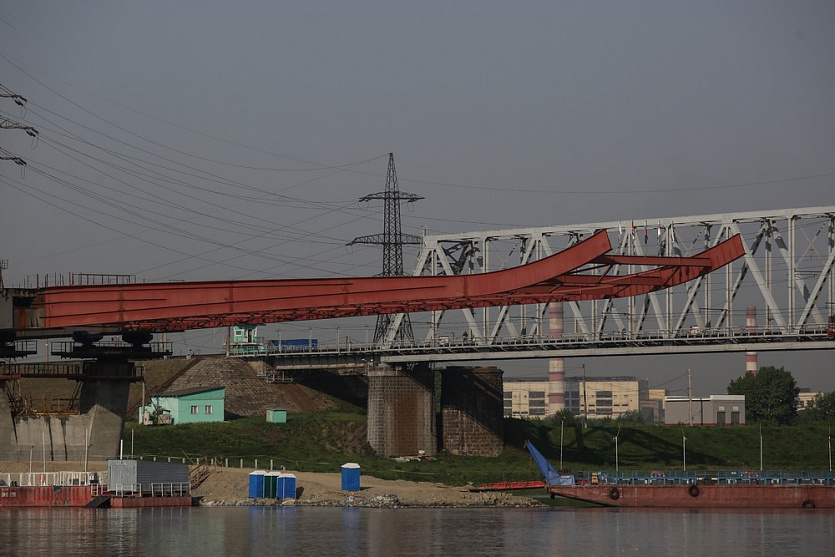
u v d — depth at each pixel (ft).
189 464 544.21
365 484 527.81
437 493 504.84
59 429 508.94
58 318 454.40
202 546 351.05
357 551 348.38
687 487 511.81
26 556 331.36
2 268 458.09
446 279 434.71
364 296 437.17
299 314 457.27
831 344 553.23
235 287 440.86
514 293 451.53
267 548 350.23
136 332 494.59
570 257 425.28
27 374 509.35
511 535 391.86
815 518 462.19
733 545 373.61
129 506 454.40
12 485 464.24
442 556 343.26
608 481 530.27
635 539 386.52
